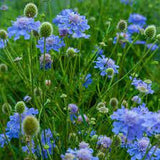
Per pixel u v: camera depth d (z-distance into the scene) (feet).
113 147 2.09
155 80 3.21
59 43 2.49
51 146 2.18
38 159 2.15
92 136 2.24
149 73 3.15
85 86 2.70
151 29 2.40
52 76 2.63
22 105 1.99
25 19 2.17
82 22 2.39
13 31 2.17
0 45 2.44
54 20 3.02
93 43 3.16
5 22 3.45
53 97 2.45
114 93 2.84
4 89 2.75
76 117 2.42
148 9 4.31
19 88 2.93
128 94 2.82
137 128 1.74
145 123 1.76
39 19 2.70
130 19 3.73
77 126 2.30
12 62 2.48
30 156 2.04
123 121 1.76
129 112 1.77
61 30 2.52
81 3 3.89
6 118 2.57
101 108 2.24
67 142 2.27
